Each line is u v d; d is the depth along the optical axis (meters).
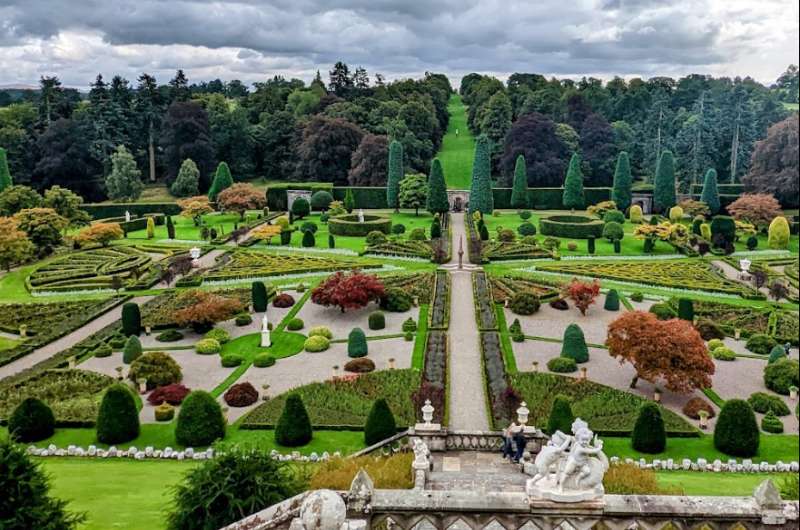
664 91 166.25
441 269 69.81
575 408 35.62
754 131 122.12
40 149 119.50
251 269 68.62
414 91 164.38
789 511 12.82
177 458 30.39
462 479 23.42
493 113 144.88
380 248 77.56
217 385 40.06
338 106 143.00
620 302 58.69
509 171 124.88
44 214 76.25
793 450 31.59
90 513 20.05
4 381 40.31
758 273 61.62
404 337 48.34
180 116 127.25
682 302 50.62
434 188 98.75
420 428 28.64
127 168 113.44
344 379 39.38
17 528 15.70
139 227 96.25
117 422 31.78
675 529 13.08
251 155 141.62
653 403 31.55
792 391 38.19
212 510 17.42
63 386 39.38
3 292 62.28
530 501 13.25
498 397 36.62
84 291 62.38
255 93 162.25
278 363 43.84
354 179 120.94
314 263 71.50
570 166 107.56
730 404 31.31
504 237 83.88
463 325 51.41
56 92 131.50
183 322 48.34
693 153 121.25
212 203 112.94
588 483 13.17
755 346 46.31
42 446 31.91
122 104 134.62
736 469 29.39
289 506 14.51
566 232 87.25
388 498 13.51
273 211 114.38
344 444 31.88
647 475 20.55
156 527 18.61
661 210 106.50
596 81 192.25
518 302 54.69
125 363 43.59
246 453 18.67
